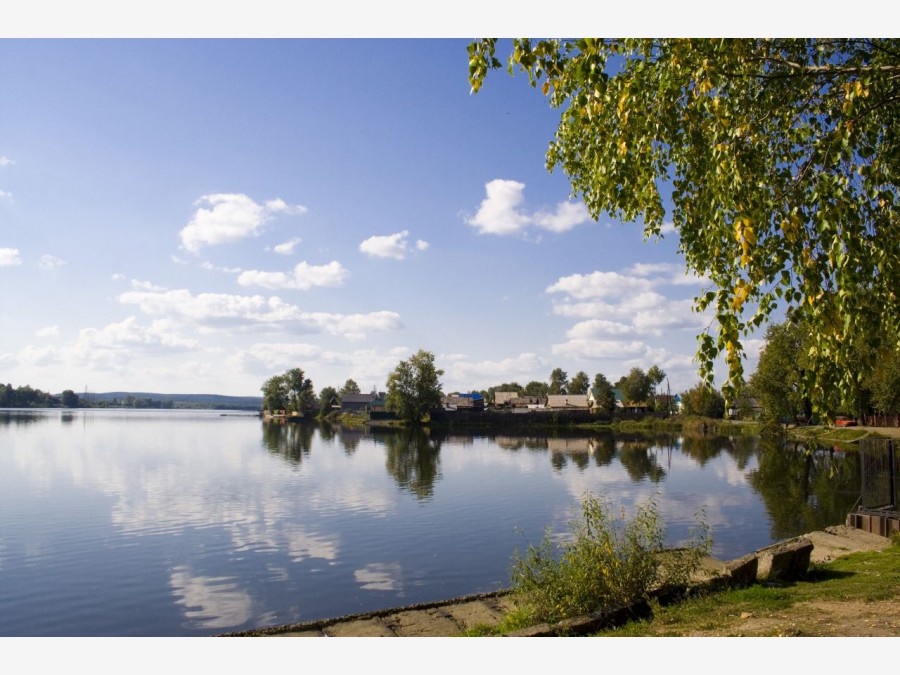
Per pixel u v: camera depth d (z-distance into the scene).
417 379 103.12
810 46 6.40
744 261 4.60
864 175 5.28
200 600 13.67
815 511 22.92
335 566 16.27
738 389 4.73
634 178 6.89
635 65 6.57
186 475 35.09
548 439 69.38
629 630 7.56
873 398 44.59
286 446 58.31
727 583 9.52
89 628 12.08
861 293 5.07
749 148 5.47
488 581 14.81
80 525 21.41
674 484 31.12
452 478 34.22
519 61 5.56
